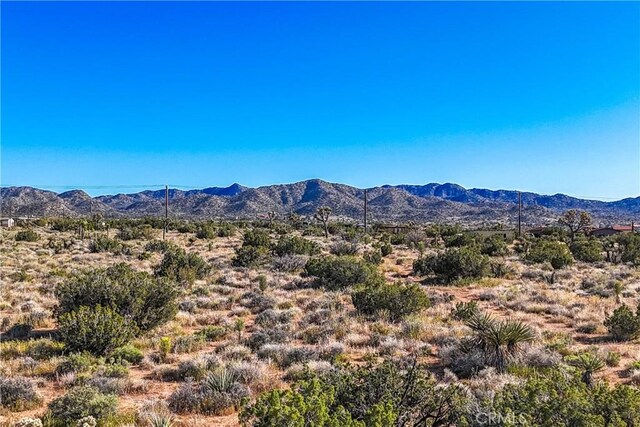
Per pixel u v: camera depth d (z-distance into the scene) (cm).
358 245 5238
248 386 1170
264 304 2289
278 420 634
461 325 1830
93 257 4256
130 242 6128
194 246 5859
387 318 1973
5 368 1338
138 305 1750
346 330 1758
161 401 1102
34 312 2033
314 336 1705
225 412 1058
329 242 6253
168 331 1827
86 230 7625
